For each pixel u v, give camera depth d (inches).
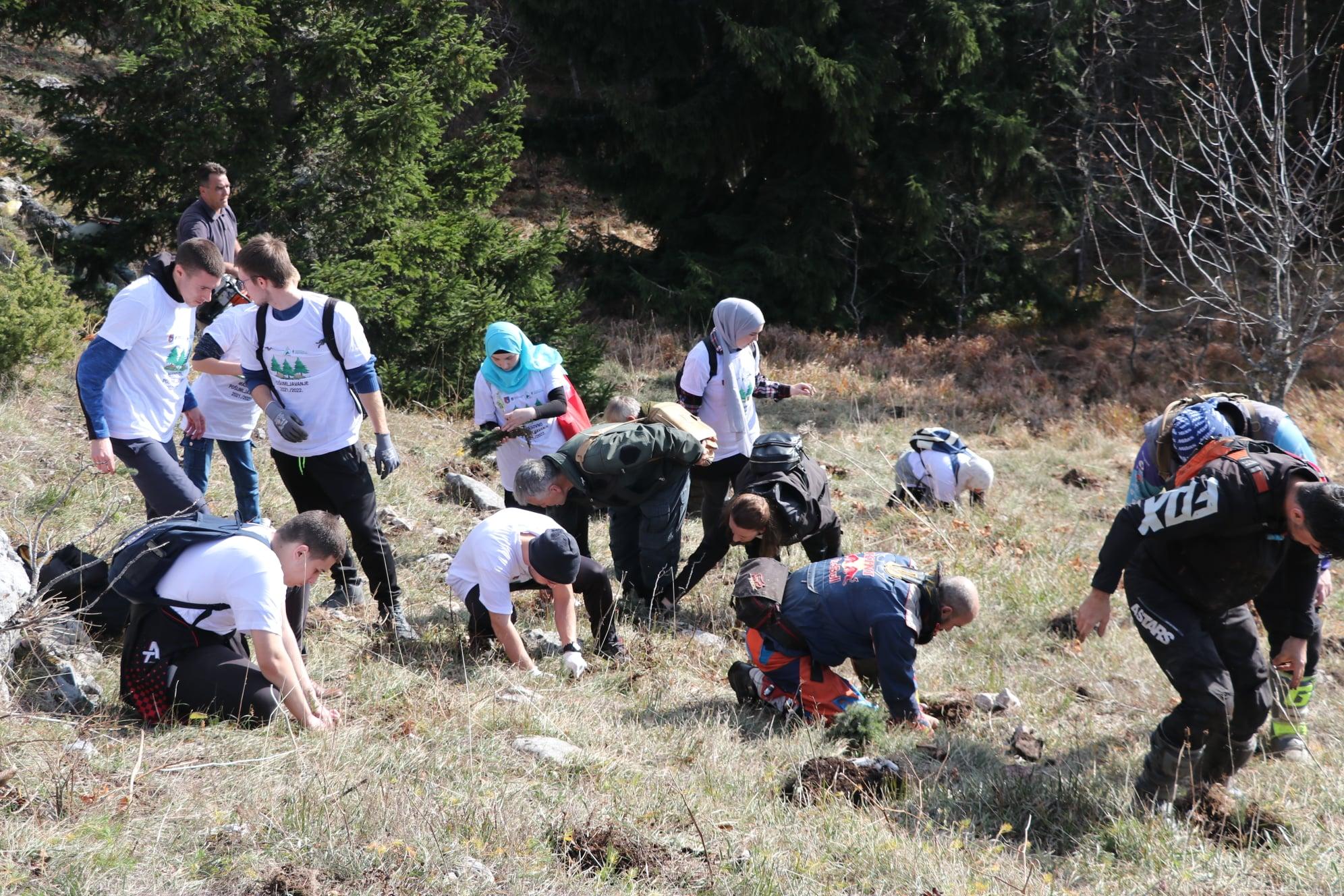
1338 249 580.1
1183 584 163.6
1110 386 529.7
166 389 199.8
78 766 147.7
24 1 369.7
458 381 424.5
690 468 258.2
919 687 224.7
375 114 388.2
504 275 453.4
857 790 169.2
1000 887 145.3
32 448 277.3
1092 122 669.9
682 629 247.1
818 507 232.7
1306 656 187.8
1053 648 245.4
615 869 139.7
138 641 169.2
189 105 380.8
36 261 348.8
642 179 655.8
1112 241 719.1
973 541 315.9
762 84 599.5
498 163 456.4
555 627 234.4
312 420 208.1
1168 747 162.6
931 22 595.5
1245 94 702.5
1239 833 160.7
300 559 173.0
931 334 657.6
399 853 134.0
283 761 156.9
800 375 542.0
